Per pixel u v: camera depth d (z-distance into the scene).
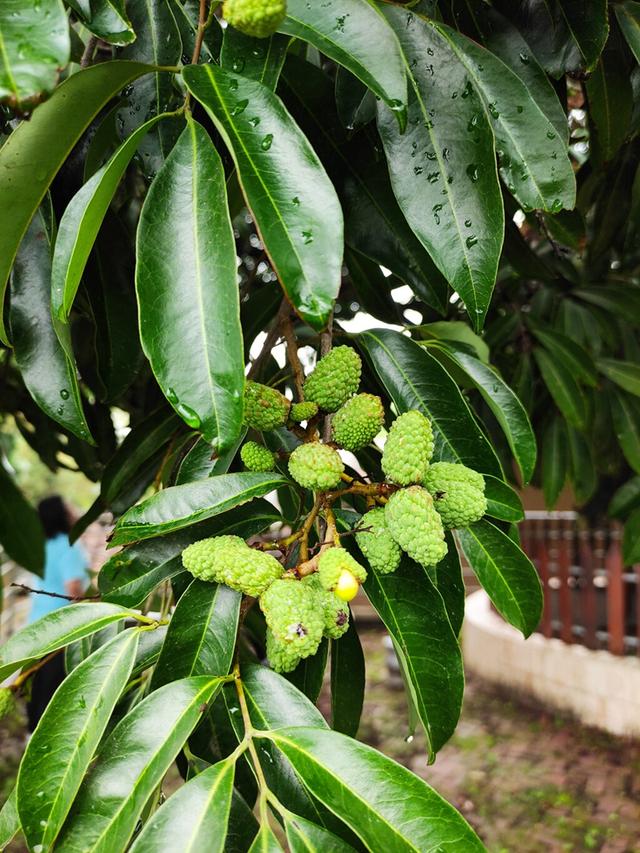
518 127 0.32
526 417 0.37
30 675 0.35
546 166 0.32
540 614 0.37
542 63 0.37
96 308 0.39
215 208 0.24
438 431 0.35
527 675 1.70
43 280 0.33
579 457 0.78
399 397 0.35
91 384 0.60
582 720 1.56
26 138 0.27
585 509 1.53
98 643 0.39
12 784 1.38
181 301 0.24
